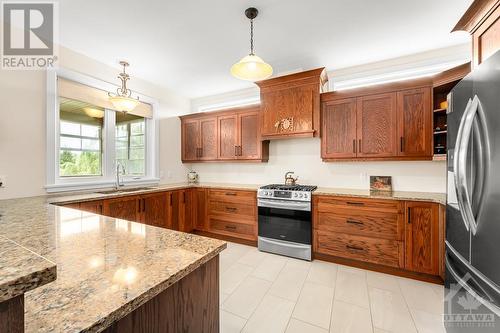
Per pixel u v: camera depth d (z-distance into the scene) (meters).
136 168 3.63
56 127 2.62
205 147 3.99
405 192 2.74
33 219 1.42
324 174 3.31
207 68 3.24
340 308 1.85
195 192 3.72
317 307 1.86
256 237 3.20
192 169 4.52
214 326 0.95
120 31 2.35
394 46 2.64
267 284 2.22
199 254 0.87
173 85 3.88
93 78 2.93
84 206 2.34
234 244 3.35
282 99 3.16
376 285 2.20
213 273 0.95
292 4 1.96
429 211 2.24
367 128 2.75
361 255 2.53
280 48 2.69
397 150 2.60
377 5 1.98
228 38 2.48
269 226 3.02
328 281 2.28
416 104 2.51
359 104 2.78
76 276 0.70
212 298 0.94
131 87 3.44
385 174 2.94
